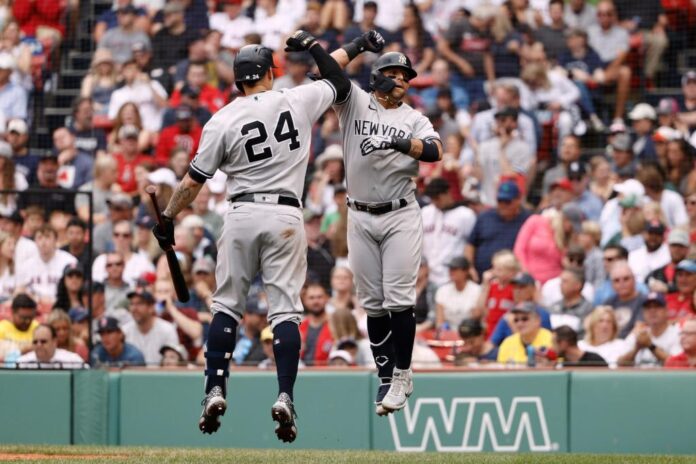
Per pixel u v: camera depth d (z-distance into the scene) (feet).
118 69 149.38
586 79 140.36
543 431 101.24
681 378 99.30
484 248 123.44
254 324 113.91
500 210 123.54
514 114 133.08
